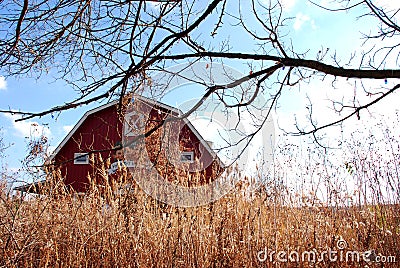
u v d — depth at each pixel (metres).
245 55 2.60
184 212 5.27
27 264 4.29
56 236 4.53
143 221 5.02
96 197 5.41
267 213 5.15
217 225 4.96
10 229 4.29
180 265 4.55
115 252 4.58
